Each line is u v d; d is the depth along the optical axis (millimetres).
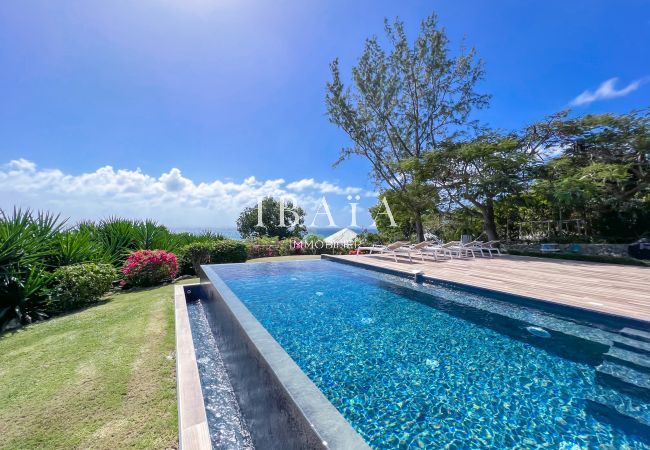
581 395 2912
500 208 18266
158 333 4539
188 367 3246
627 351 3801
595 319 4383
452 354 3854
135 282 8570
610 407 2729
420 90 16406
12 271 5855
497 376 3303
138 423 2447
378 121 16703
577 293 5438
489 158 13492
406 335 4508
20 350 4098
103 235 9609
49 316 6043
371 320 5180
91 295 6637
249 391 2914
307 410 1749
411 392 3035
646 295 5254
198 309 7254
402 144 17031
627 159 13586
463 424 2561
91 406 2686
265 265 11211
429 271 8164
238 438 2836
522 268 8656
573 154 14812
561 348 3947
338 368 3543
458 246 11766
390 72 16344
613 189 13992
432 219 20453
